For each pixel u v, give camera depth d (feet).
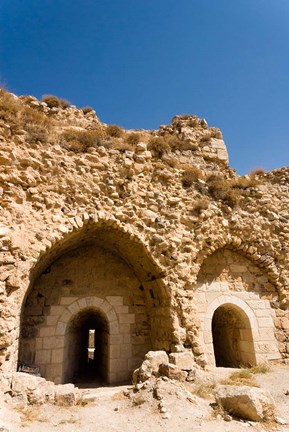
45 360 27.76
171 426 14.03
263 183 38.40
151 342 31.91
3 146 23.89
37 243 22.57
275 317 32.89
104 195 27.53
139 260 30.58
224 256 33.63
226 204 34.22
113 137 32.42
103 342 35.35
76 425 14.30
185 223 30.91
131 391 19.74
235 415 15.30
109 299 32.50
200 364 26.27
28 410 15.30
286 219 36.50
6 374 17.22
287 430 13.70
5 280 20.12
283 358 31.40
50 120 30.89
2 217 21.52
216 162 39.99
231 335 35.24
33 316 28.76
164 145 33.86
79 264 32.60
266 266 33.96
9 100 27.04
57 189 25.38
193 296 28.81
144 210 29.09
